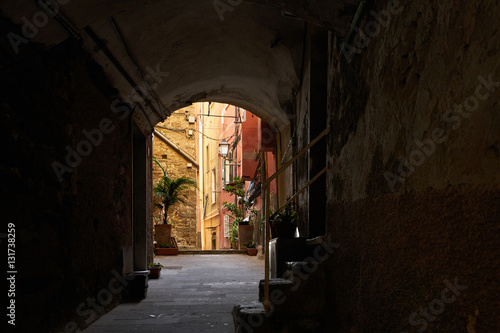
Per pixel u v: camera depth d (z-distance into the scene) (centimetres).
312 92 395
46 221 248
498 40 105
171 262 903
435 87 142
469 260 117
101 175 363
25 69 223
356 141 235
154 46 383
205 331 313
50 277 252
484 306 109
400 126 172
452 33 131
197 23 386
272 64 476
